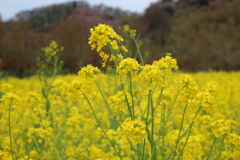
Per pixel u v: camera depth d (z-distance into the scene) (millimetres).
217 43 28234
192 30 36406
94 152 4059
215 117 4551
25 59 21328
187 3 46594
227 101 6699
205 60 25688
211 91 2932
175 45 31578
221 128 2912
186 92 2791
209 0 44531
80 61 22594
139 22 37719
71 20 26172
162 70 2875
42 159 4230
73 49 22859
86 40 25609
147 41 35656
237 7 36062
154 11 39094
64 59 22078
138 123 2510
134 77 2615
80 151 4484
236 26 32938
